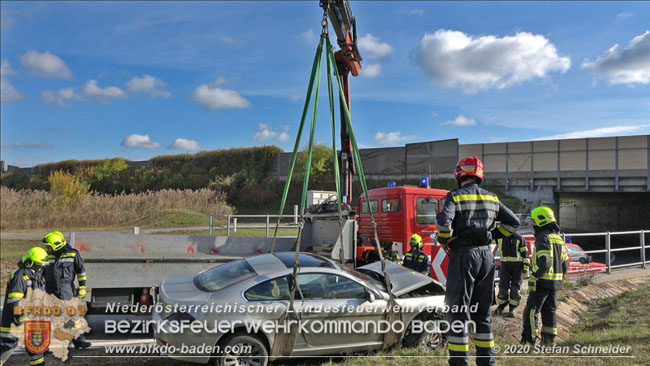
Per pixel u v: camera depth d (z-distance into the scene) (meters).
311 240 10.09
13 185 55.38
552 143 31.66
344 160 10.49
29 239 20.69
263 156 44.22
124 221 27.88
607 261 12.62
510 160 33.09
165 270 7.19
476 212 4.25
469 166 4.43
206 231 23.34
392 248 9.45
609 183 29.72
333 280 5.75
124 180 49.56
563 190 31.20
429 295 6.44
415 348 6.11
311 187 40.16
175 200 31.58
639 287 10.97
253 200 40.38
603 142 29.98
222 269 5.91
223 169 45.72
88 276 6.90
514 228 4.53
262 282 5.39
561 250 6.38
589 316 8.78
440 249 7.96
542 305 6.46
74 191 29.67
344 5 7.94
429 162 36.28
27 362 5.95
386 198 10.16
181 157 49.56
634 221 33.03
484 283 4.33
